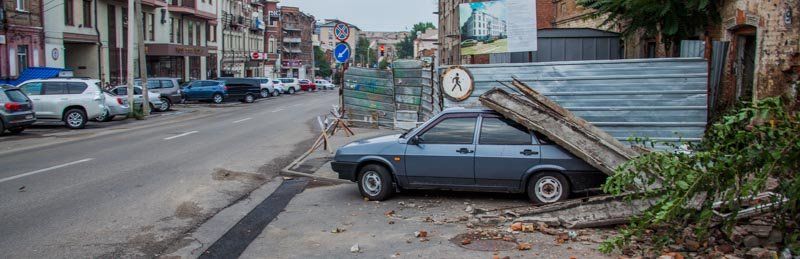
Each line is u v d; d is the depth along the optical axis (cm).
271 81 5688
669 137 1295
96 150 1595
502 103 937
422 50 9794
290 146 1723
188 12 5494
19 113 2058
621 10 1548
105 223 822
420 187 966
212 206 942
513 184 927
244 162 1394
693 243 665
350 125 2141
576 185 902
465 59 3381
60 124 2522
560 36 1855
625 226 753
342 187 1109
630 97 1308
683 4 1412
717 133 639
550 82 1339
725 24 1383
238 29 7481
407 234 771
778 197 648
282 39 10569
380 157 967
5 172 1216
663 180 704
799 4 1180
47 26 3616
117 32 4444
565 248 689
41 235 757
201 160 1418
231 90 4553
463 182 945
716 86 1342
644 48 1797
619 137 1314
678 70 1291
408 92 2011
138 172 1231
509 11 1633
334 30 1895
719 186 609
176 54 5044
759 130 604
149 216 866
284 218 873
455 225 813
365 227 812
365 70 2116
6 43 3228
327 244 733
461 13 1970
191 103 4466
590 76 1322
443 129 962
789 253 614
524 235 746
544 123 912
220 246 727
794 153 586
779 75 1212
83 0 4012
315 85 7900
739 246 667
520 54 1925
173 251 705
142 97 3122
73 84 2406
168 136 1991
